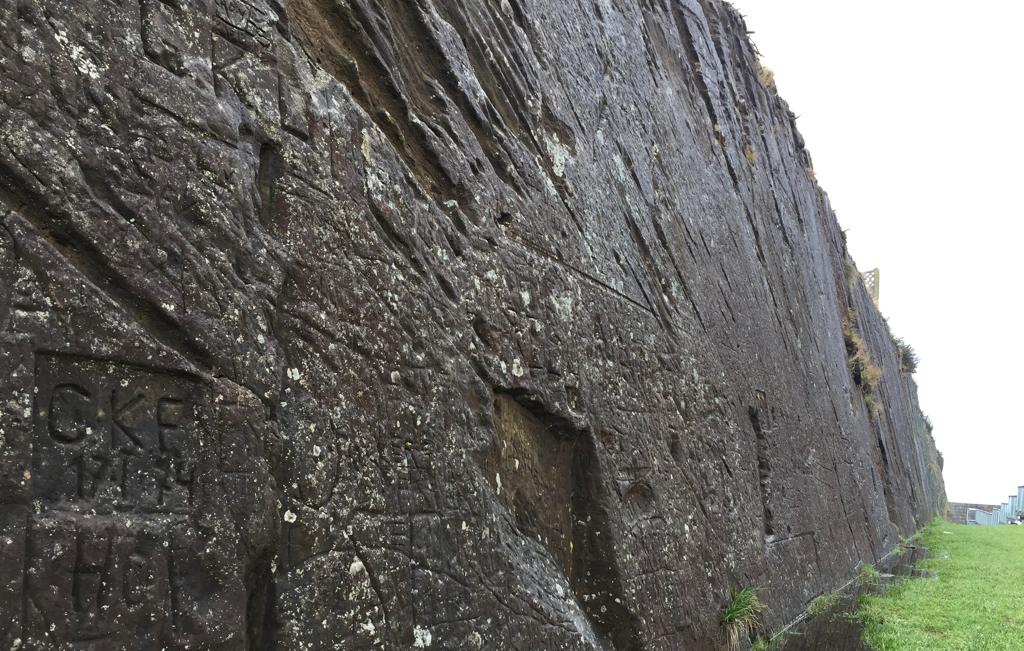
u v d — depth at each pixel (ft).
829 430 56.49
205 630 10.12
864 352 82.53
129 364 9.88
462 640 14.46
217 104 11.85
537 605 16.74
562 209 22.80
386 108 17.02
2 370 8.62
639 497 23.86
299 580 11.80
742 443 34.40
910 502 106.52
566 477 21.21
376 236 14.58
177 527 10.12
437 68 19.33
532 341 19.36
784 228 56.59
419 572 13.88
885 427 93.40
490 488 16.52
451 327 16.30
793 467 43.24
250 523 10.96
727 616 26.81
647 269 28.66
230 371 11.11
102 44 10.36
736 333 37.73
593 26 29.78
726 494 30.55
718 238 38.73
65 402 9.28
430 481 14.62
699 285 33.81
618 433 22.82
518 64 22.93
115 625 9.27
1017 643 30.35
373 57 16.80
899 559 67.51
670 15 43.14
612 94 29.86
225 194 11.62
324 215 13.51
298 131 13.41
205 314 10.95
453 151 18.24
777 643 29.73
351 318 13.60
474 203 18.45
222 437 10.81
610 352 23.63
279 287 12.30
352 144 14.58
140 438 9.95
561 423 20.35
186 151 11.18
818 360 57.98
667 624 22.49
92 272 9.93
